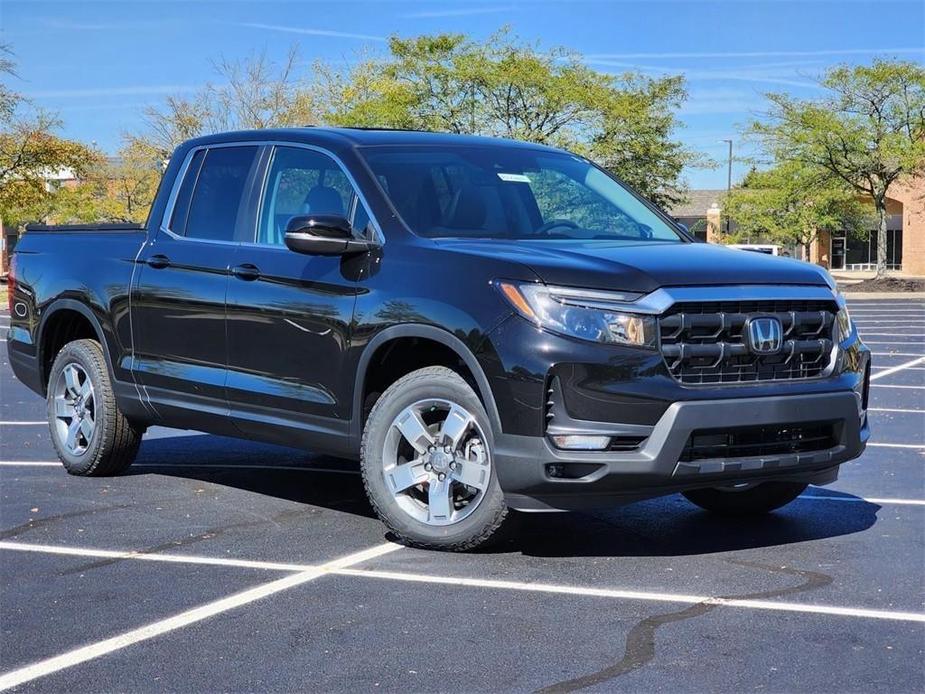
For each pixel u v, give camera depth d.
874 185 45.34
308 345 6.20
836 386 5.71
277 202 6.66
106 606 4.97
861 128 43.31
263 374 6.47
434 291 5.66
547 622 4.72
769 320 5.52
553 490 5.34
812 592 5.14
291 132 6.82
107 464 7.74
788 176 45.91
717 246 6.37
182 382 6.95
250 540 6.10
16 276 8.26
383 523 6.36
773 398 5.46
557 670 4.18
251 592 5.16
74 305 7.67
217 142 7.16
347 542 6.05
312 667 4.21
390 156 6.48
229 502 7.05
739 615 4.81
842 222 58.16
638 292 5.32
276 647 4.43
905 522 6.55
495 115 41.03
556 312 5.32
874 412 11.31
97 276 7.54
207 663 4.27
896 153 42.44
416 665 4.23
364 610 4.89
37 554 5.84
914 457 8.71
